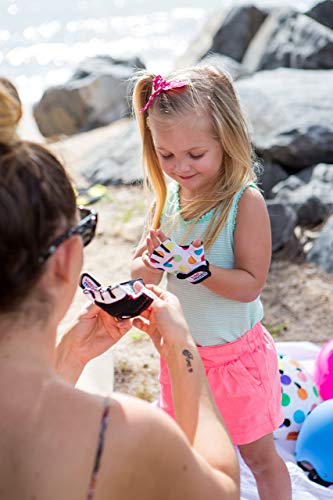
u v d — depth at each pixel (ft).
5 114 4.20
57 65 37.17
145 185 8.64
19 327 4.11
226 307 7.79
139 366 12.15
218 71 7.88
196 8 44.73
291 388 9.95
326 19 28.73
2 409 4.05
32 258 4.00
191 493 4.32
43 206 4.02
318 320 13.78
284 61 26.18
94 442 4.04
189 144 7.53
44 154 4.22
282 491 8.20
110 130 24.85
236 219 7.69
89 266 15.69
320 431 9.07
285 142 18.16
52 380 4.17
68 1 46.26
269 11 28.63
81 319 5.90
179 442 4.28
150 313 5.68
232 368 7.81
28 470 3.97
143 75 8.20
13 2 45.88
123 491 4.11
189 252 7.08
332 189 17.19
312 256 15.69
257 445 8.05
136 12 44.27
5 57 38.09
